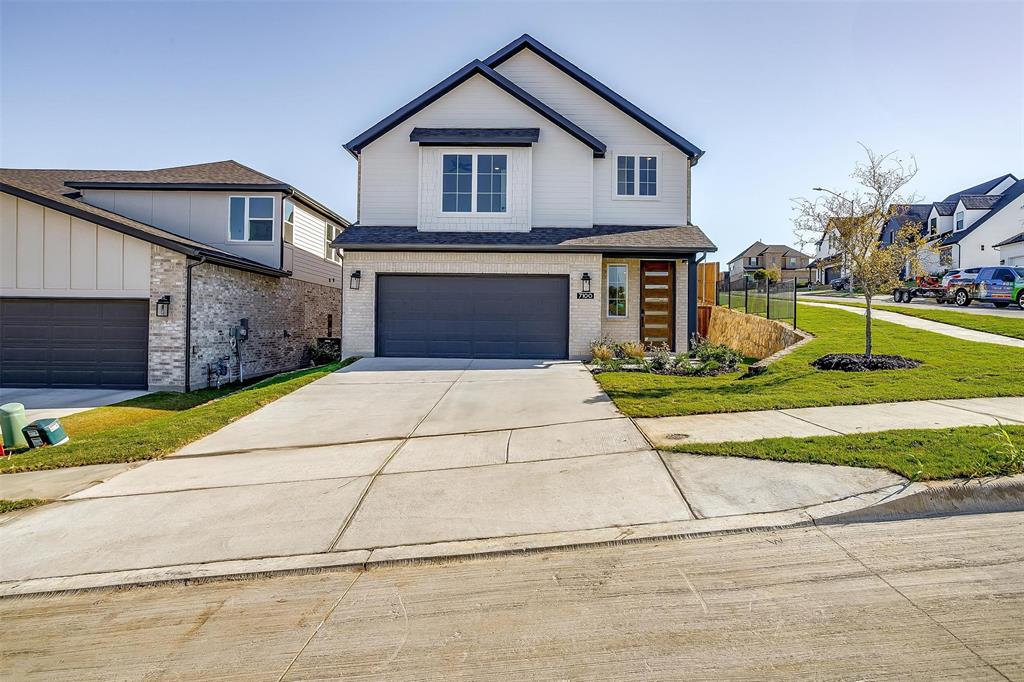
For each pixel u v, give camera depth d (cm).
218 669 305
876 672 276
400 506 523
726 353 1284
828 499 481
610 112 1650
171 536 480
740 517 462
